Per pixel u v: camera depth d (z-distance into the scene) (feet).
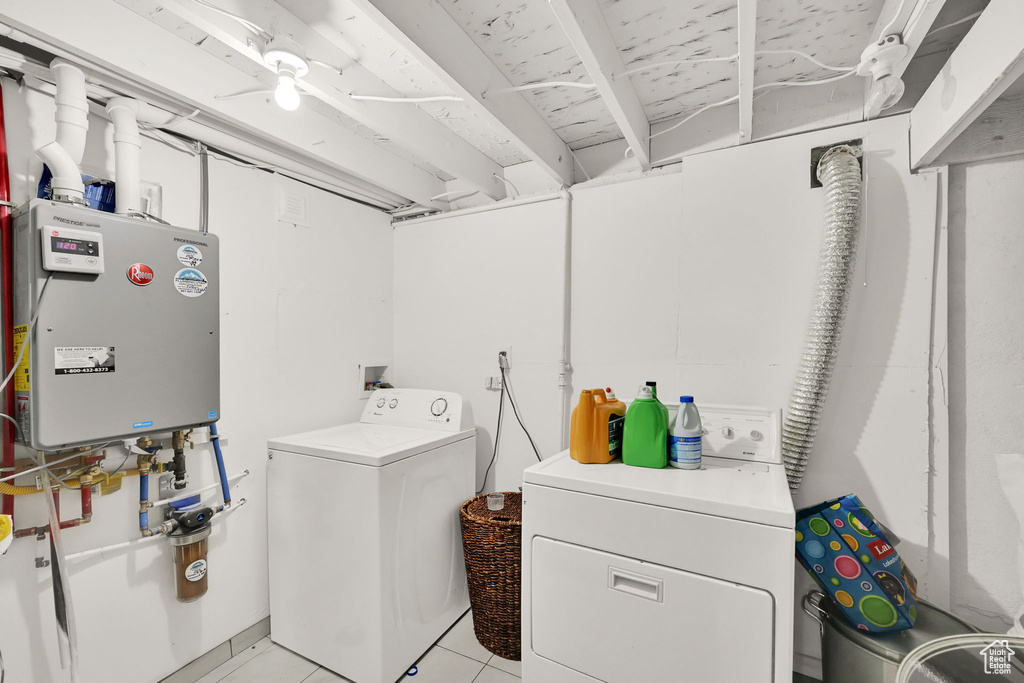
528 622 4.35
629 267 6.49
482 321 7.70
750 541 3.42
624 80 5.08
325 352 7.23
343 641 5.36
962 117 3.71
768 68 5.12
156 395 4.29
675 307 6.14
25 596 4.15
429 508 5.91
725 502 3.52
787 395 5.31
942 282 4.65
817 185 5.19
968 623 4.29
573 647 4.10
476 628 6.05
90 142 4.63
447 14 4.24
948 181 4.67
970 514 4.59
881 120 4.90
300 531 5.73
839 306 4.73
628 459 4.68
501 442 7.50
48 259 3.56
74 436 3.76
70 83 3.95
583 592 4.06
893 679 3.75
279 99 4.02
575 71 5.16
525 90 5.52
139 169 4.67
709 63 4.99
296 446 5.78
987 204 4.55
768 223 5.42
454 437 6.46
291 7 4.07
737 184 5.59
